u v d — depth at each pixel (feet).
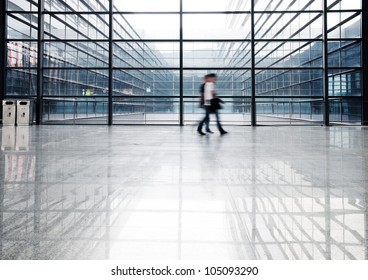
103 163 15.70
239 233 7.16
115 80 54.90
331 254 6.21
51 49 53.72
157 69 54.03
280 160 16.69
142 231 7.27
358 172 13.60
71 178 12.39
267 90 55.42
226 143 25.29
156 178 12.40
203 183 11.61
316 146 23.22
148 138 29.76
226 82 53.83
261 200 9.54
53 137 30.25
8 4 52.75
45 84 53.36
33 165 15.14
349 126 51.75
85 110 54.60
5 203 9.23
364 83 52.06
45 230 7.30
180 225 7.62
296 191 10.53
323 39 52.60
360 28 51.96
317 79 53.57
